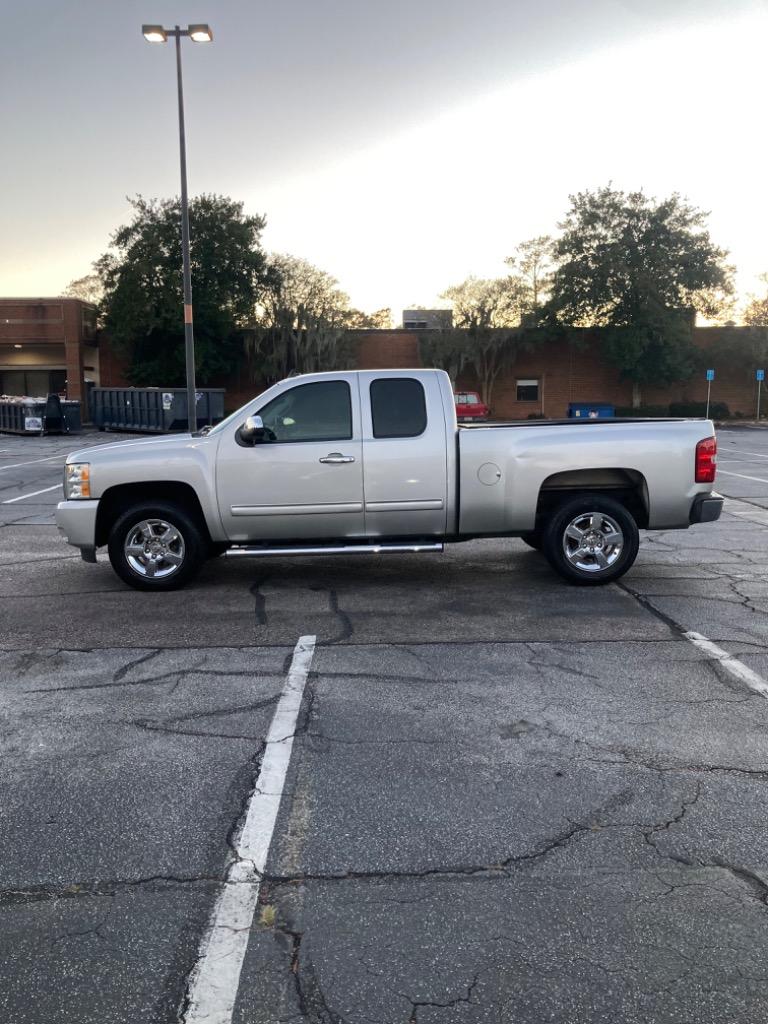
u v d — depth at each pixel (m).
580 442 7.28
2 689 5.01
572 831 3.33
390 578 7.96
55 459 22.86
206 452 7.32
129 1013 2.37
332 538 7.44
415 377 7.36
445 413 7.31
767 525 11.03
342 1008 2.38
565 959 2.58
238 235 42.00
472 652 5.64
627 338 42.84
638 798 3.60
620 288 43.25
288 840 3.28
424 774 3.84
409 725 4.41
